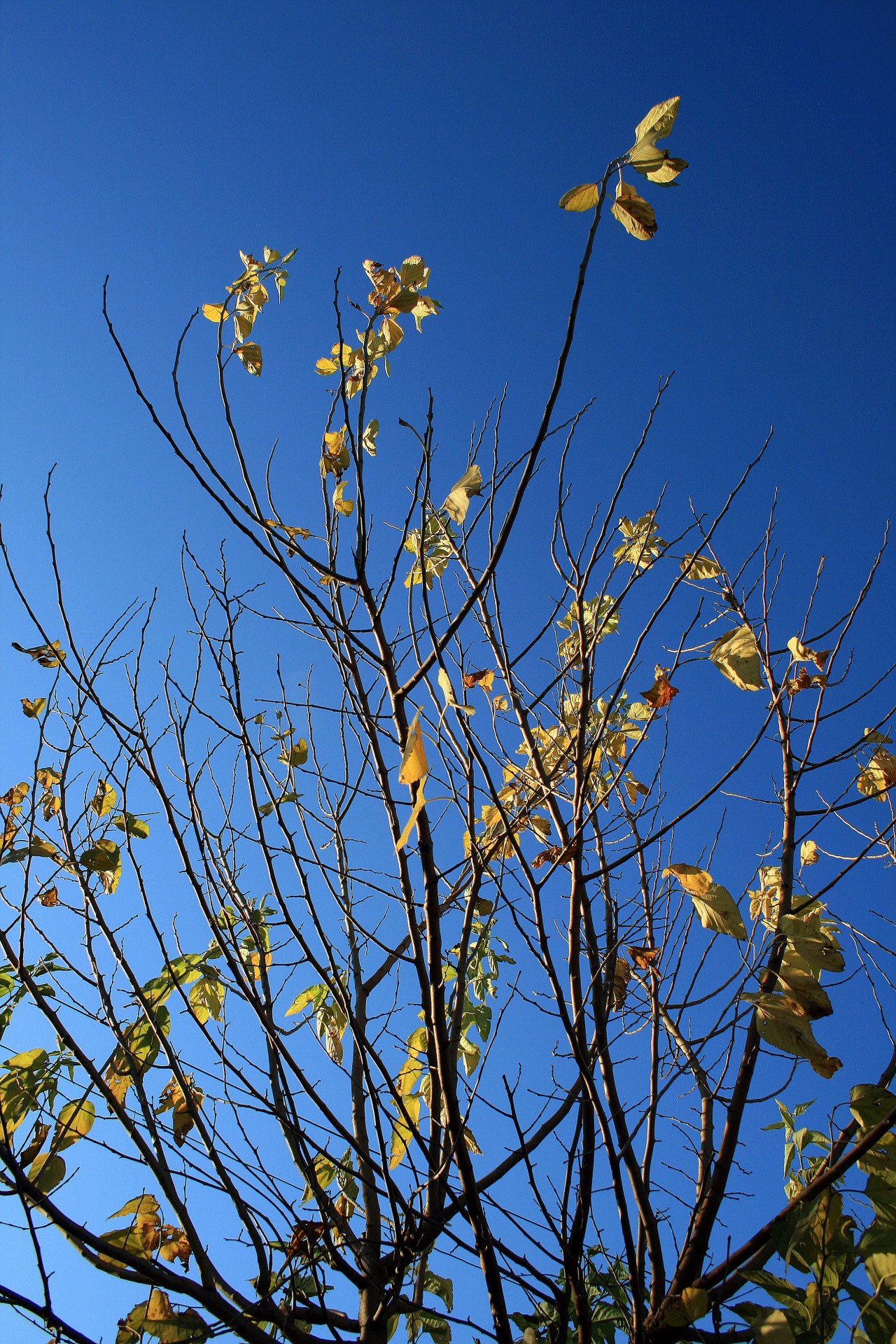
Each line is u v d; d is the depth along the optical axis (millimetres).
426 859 1643
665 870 1725
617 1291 1905
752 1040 1864
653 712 1785
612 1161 1643
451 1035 1847
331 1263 1804
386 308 1799
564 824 1847
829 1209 1685
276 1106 1915
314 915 1856
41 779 2059
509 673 1912
